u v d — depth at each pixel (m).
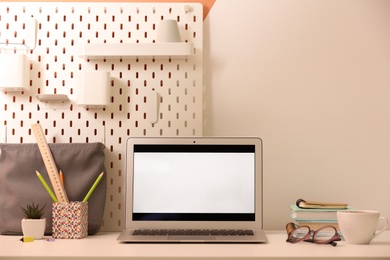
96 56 1.70
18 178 1.62
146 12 1.76
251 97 1.77
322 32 1.77
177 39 1.69
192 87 1.74
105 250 1.26
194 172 1.54
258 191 1.54
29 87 1.73
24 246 1.34
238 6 1.78
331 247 1.33
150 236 1.42
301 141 1.76
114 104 1.74
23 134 1.73
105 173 1.65
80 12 1.76
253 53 1.78
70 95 1.74
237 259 1.17
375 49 1.78
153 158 1.55
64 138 1.73
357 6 1.78
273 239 1.49
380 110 1.77
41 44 1.75
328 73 1.78
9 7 1.75
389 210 1.75
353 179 1.76
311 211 1.52
